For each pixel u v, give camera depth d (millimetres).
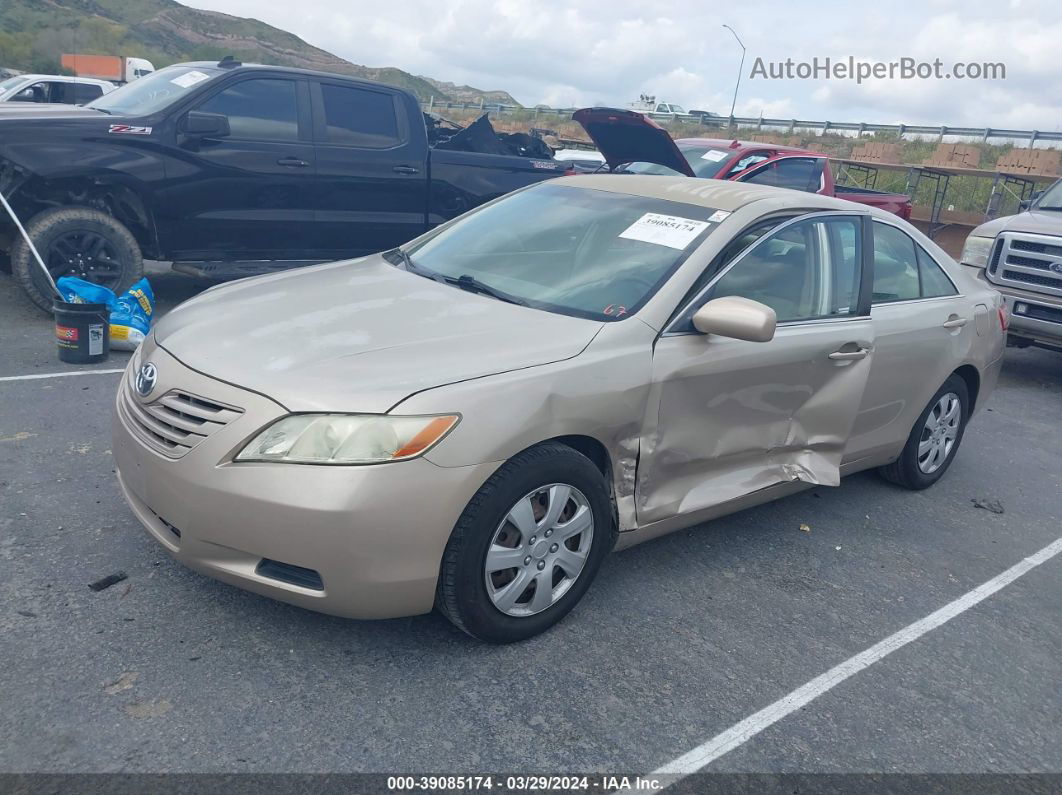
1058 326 7992
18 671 2848
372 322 3357
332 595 2861
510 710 2939
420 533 2859
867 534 4699
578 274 3822
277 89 7309
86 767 2502
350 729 2766
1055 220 8469
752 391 3842
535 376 3104
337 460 2779
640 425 3443
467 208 8312
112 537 3719
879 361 4492
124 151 6668
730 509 3998
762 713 3100
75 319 5844
